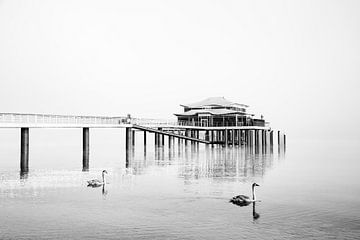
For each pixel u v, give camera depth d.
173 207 34.25
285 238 26.56
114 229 28.44
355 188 43.53
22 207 33.91
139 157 82.62
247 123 112.56
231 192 40.50
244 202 35.88
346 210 33.31
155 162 70.75
